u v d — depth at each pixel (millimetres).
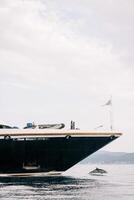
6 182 47500
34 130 51969
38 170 53906
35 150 52219
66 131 52625
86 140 53438
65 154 53469
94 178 60500
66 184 45781
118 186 46062
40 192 37844
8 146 51344
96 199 33531
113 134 54344
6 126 54188
